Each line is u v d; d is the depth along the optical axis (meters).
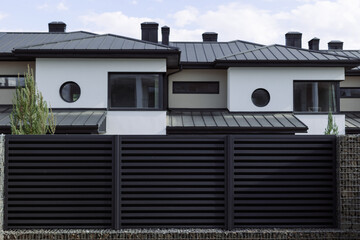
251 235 4.63
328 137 4.80
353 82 13.05
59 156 4.75
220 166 4.79
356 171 4.70
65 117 9.40
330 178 4.79
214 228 4.76
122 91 10.27
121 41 10.86
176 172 4.78
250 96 11.14
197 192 4.79
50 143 4.76
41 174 4.74
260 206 4.77
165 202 4.76
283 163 4.79
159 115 10.10
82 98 10.12
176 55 10.04
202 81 12.23
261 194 4.78
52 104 10.09
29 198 4.72
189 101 12.23
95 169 4.75
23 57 10.20
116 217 4.69
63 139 4.75
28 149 4.75
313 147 4.80
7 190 4.71
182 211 4.77
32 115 6.74
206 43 14.80
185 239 4.62
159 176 4.77
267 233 4.63
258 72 11.16
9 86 10.98
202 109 12.12
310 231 4.65
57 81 10.14
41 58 10.16
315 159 4.79
